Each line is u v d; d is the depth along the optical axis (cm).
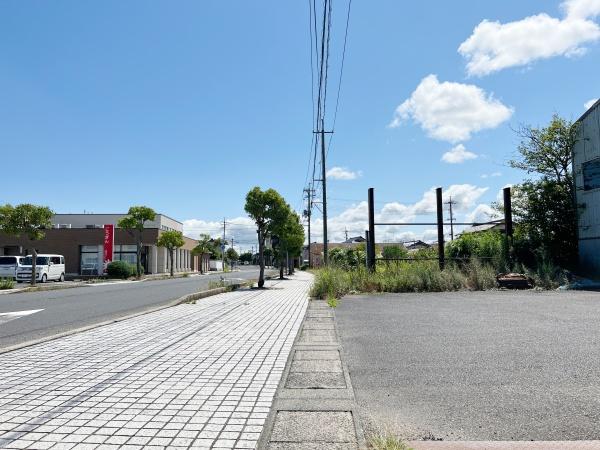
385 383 465
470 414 373
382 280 1602
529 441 319
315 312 1061
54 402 417
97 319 1059
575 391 422
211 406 402
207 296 1608
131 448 316
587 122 1758
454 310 1012
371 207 1867
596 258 1691
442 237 1797
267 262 12256
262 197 2200
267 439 327
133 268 3766
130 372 524
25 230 2570
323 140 2588
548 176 1922
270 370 526
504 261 1697
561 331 720
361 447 311
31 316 1117
